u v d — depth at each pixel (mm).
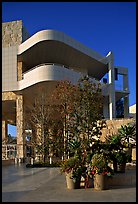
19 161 32969
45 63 38156
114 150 13227
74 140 15516
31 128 37906
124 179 10758
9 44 37219
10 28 37688
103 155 10969
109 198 8133
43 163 25922
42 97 33188
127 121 31469
